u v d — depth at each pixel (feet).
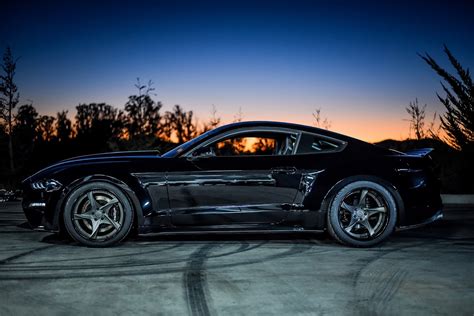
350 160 16.83
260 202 16.60
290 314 9.48
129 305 10.02
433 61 33.42
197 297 10.56
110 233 16.30
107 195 16.43
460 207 29.66
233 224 16.58
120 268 13.16
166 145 50.55
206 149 16.75
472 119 32.71
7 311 9.64
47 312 9.60
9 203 34.40
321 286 11.42
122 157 17.16
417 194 16.79
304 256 14.80
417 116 44.06
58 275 12.39
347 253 15.30
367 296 10.61
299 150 17.07
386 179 16.56
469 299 10.36
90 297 10.54
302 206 16.61
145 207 16.38
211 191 16.51
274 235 18.72
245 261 14.07
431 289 11.14
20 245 16.57
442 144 35.65
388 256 14.82
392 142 38.83
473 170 35.01
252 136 17.19
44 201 16.34
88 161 16.90
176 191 16.44
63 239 17.80
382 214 16.58
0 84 64.59
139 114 67.21
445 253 15.29
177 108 68.39
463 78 32.68
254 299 10.41
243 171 16.57
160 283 11.66
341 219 17.24
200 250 15.71
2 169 63.16
